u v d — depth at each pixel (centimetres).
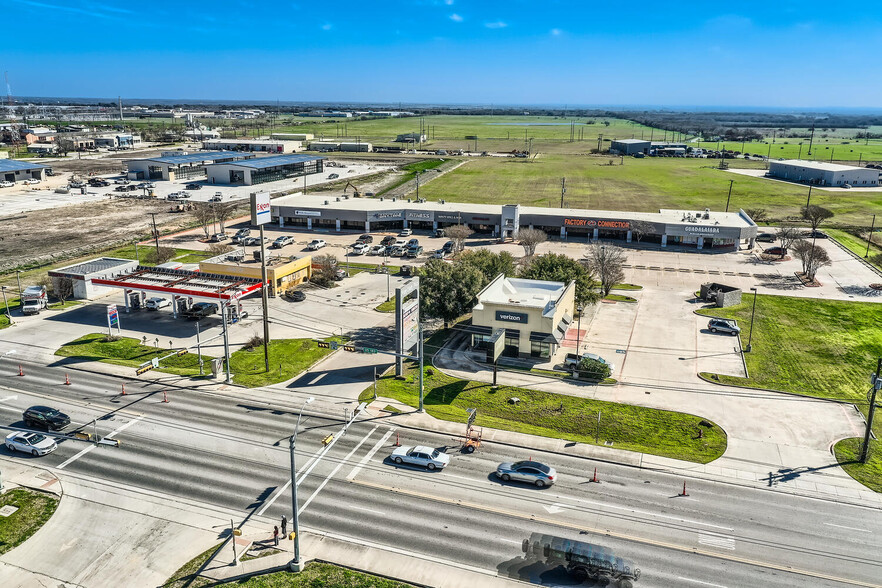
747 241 13312
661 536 4119
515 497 4544
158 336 7712
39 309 8500
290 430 5469
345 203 14775
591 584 3672
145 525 4188
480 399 6169
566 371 6844
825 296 9606
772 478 4847
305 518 4262
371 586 3634
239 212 15775
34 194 17925
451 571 3766
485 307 7231
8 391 6112
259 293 9450
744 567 3838
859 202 17650
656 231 12862
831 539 4119
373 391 6272
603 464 5028
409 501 4472
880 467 5025
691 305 9175
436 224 14062
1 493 4503
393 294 9606
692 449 5291
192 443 5225
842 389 6475
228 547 3966
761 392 6375
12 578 3694
